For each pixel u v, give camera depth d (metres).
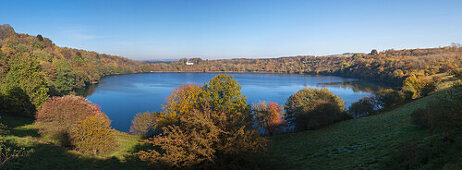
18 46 100.00
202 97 28.91
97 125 17.84
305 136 31.59
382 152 15.51
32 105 30.80
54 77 69.56
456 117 12.25
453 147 11.02
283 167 13.60
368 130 26.92
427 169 9.90
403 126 23.02
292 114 50.12
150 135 32.94
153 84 122.81
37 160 13.45
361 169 13.02
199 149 10.78
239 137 11.65
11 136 15.87
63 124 21.33
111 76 177.38
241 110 26.47
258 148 11.84
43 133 20.34
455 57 107.38
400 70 111.88
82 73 99.69
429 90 53.75
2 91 28.52
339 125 36.28
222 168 10.67
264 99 78.94
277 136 34.19
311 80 157.00
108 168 15.42
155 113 36.56
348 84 126.00
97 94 84.81
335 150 20.19
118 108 62.47
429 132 16.94
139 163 17.42
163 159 10.99
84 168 14.55
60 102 22.47
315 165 16.34
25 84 30.59
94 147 17.19
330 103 39.94
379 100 58.97
